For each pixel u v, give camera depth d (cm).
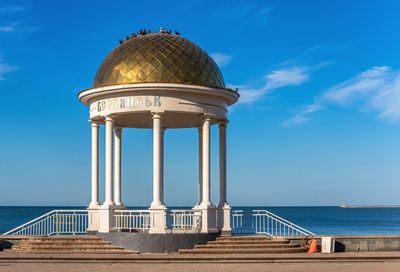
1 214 14875
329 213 18388
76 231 3033
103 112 2877
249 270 2092
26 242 2770
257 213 3105
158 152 2767
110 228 2814
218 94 2877
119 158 3181
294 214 17200
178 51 2867
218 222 2906
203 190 2852
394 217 14212
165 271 2066
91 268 2166
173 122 3166
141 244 2678
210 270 2094
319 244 2812
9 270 2092
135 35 3056
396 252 2791
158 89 2762
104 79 2869
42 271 2062
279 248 2703
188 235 2689
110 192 2852
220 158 3008
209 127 2877
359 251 2838
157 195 2759
